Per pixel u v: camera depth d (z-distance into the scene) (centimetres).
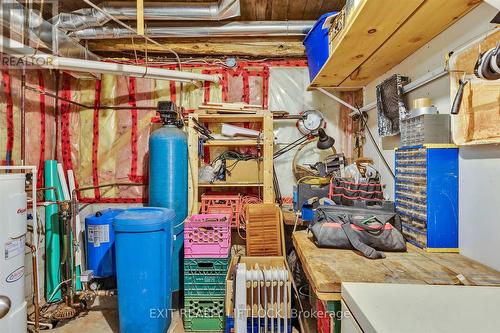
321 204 196
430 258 138
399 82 191
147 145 301
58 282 258
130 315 192
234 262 225
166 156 253
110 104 301
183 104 304
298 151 300
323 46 220
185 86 305
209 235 219
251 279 182
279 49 298
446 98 156
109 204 301
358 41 172
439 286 100
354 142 294
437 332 69
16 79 239
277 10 259
